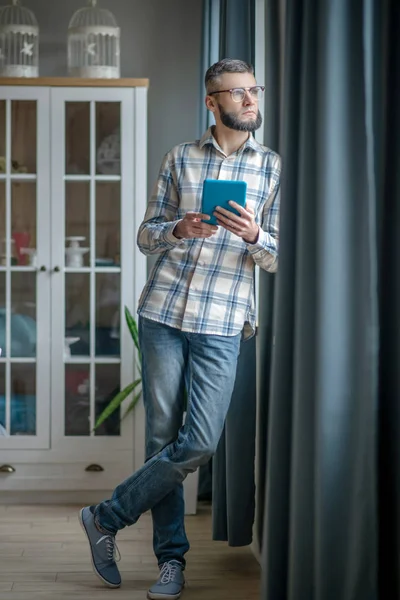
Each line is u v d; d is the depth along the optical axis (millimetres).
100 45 3914
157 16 4301
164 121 4312
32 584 2734
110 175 3809
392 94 1770
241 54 2920
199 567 2908
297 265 1907
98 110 3803
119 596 2631
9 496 3824
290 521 1980
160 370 2594
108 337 3826
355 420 1799
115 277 3820
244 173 2570
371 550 1791
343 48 1731
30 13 4055
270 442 2078
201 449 2539
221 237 2549
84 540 3234
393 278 1804
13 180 3812
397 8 1747
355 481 1799
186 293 2551
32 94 3795
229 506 2883
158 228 2570
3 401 3814
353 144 1744
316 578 1870
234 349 2574
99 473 3805
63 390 3814
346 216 1757
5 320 3820
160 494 2621
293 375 2027
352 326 1786
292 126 1968
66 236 3818
